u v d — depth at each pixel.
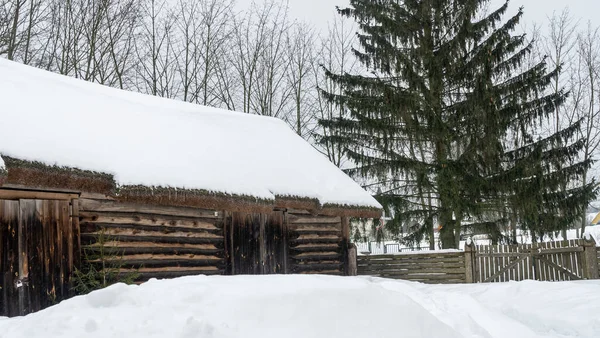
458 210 18.48
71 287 7.82
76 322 3.65
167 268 9.37
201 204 9.08
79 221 8.16
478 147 18.42
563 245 13.42
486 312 5.43
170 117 11.33
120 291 4.09
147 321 3.63
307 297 4.02
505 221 19.23
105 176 7.81
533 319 7.16
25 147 6.95
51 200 7.78
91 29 22.41
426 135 19.39
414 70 19.81
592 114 29.09
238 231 10.84
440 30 20.05
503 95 18.98
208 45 26.75
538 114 19.05
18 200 7.40
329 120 20.62
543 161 18.84
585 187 18.98
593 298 7.92
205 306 3.87
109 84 23.66
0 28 18.94
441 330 3.82
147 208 9.16
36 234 7.51
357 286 4.47
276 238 11.59
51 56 21.11
